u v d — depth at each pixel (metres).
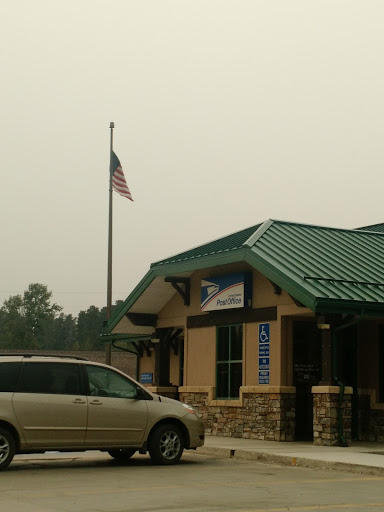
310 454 15.62
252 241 19.84
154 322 25.64
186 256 22.94
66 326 172.75
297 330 20.03
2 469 13.30
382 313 17.92
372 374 20.38
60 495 10.61
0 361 13.59
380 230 26.67
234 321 21.48
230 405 21.08
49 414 13.60
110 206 32.62
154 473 13.36
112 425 14.16
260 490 11.29
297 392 19.89
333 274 18.75
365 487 11.80
